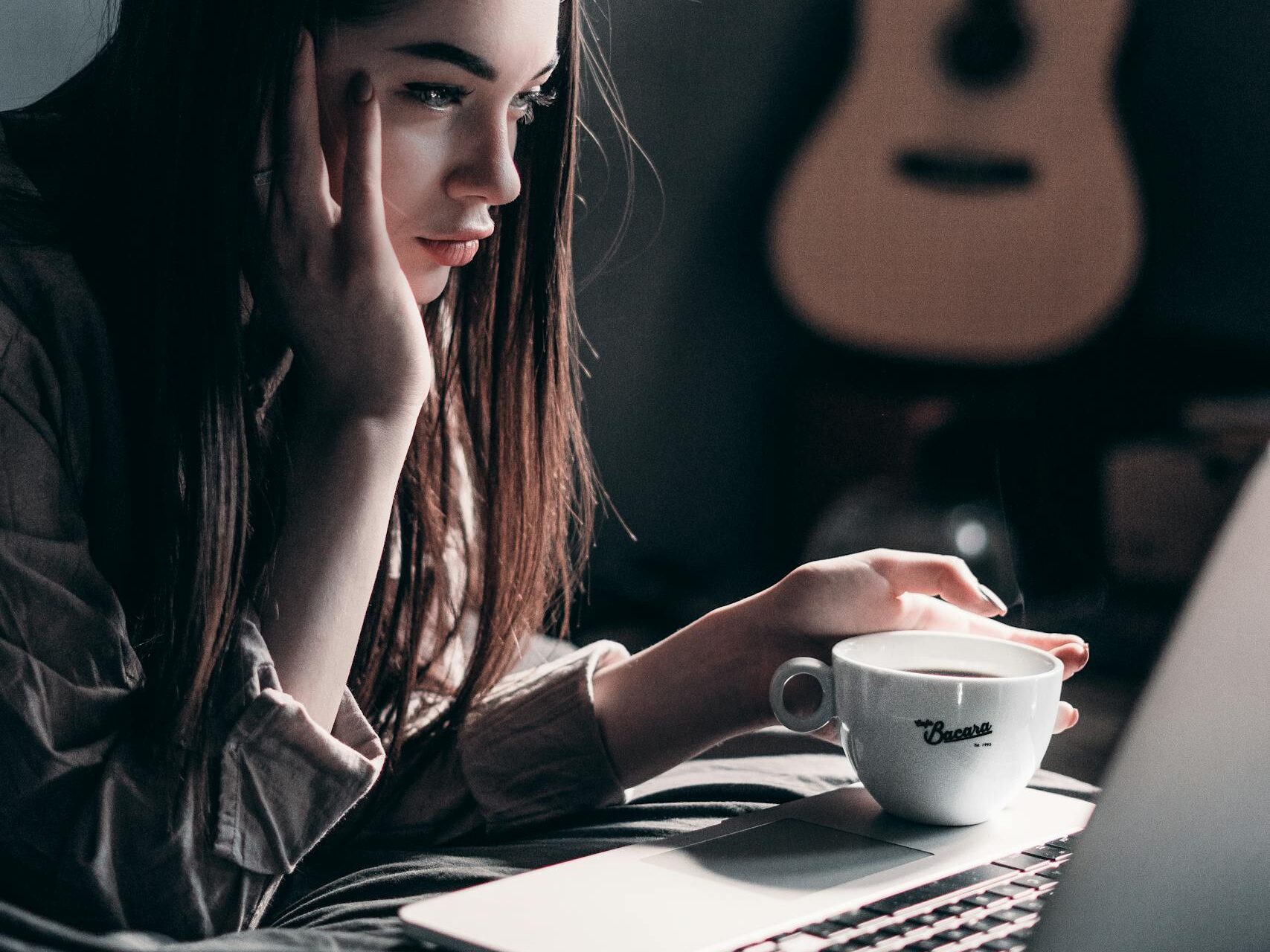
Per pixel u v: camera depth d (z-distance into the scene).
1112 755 0.48
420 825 0.86
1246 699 0.48
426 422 1.00
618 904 0.58
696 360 2.62
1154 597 2.38
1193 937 0.45
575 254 2.57
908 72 2.44
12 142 0.85
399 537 0.99
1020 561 2.46
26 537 0.71
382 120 0.82
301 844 0.72
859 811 0.73
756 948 0.53
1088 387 2.45
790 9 2.47
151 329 0.78
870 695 0.70
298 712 0.71
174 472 0.75
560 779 0.85
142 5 0.82
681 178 2.55
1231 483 2.33
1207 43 2.37
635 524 2.67
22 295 0.77
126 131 0.82
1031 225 2.43
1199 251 2.41
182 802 0.69
